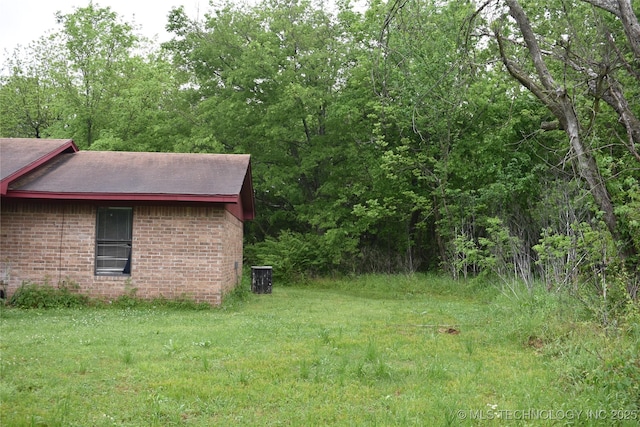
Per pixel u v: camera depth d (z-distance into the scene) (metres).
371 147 24.81
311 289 22.50
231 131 28.27
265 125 26.08
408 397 6.62
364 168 25.78
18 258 14.57
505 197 20.31
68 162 16.39
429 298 18.52
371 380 7.31
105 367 7.75
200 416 5.97
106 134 28.06
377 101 22.06
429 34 19.72
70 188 14.33
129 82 30.42
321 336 10.16
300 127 27.56
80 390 6.70
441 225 23.23
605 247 10.19
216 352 8.78
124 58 30.86
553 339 9.11
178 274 14.84
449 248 21.94
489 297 17.17
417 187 24.20
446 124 21.17
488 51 15.31
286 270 24.61
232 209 17.55
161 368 7.72
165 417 5.88
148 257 14.83
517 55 13.12
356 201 27.12
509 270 17.20
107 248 14.92
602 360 6.95
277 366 7.94
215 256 14.91
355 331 11.05
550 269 13.53
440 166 21.48
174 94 31.81
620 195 10.69
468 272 22.78
